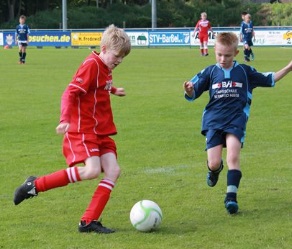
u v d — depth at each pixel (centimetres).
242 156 1414
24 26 4403
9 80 3162
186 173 1255
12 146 1552
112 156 920
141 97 2458
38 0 9950
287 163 1340
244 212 983
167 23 9288
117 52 905
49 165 1340
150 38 6888
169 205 1027
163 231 888
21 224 931
